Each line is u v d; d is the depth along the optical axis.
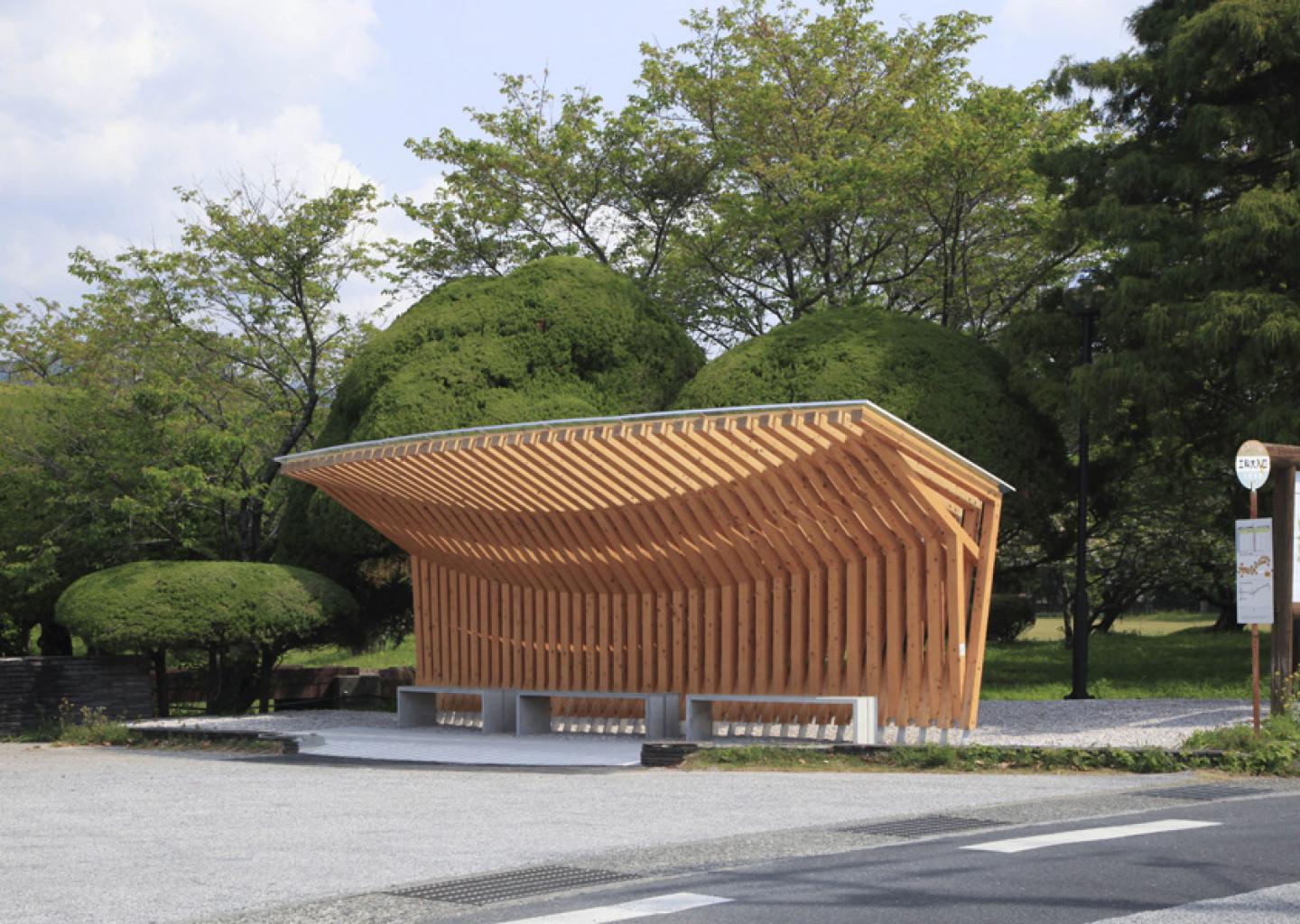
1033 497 17.25
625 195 26.72
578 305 19.72
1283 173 16.31
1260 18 15.37
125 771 12.59
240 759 13.88
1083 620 16.62
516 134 26.52
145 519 21.41
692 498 13.37
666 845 6.87
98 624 18.02
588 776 11.09
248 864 6.65
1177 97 17.20
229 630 18.31
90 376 22.47
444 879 6.12
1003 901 5.23
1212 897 5.23
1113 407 16.19
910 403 16.97
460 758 13.29
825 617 13.25
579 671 15.44
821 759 11.16
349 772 11.98
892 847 6.56
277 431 23.06
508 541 15.77
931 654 12.18
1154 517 23.31
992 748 10.55
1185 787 8.79
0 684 18.83
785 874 5.91
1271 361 15.17
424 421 19.05
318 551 21.22
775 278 27.41
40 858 7.00
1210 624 37.22
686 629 14.54
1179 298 15.84
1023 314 17.91
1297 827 6.87
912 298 26.72
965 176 22.06
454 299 20.38
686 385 18.59
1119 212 16.38
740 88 25.80
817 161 24.73
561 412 18.91
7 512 22.22
